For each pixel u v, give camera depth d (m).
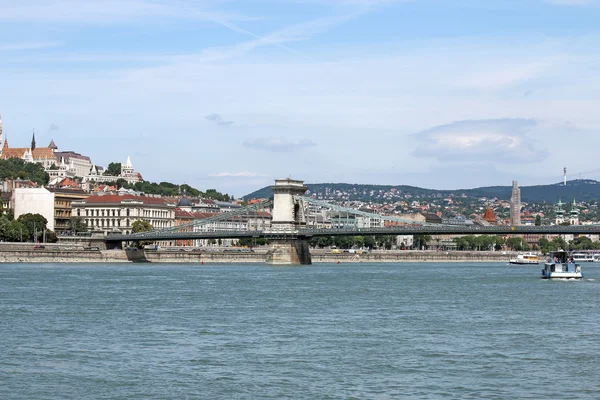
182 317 172.88
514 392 107.88
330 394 106.50
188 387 109.56
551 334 151.00
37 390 108.00
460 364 123.50
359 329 155.88
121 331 152.12
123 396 105.50
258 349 134.00
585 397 105.88
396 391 108.00
